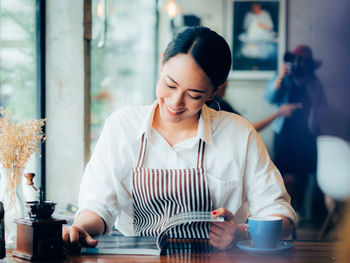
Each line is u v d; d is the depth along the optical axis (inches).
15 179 53.5
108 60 213.9
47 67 108.5
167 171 65.6
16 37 108.5
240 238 58.7
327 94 203.2
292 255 52.2
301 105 189.9
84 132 108.7
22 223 50.1
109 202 65.4
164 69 56.2
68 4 107.3
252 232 53.6
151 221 67.4
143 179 66.3
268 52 210.4
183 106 57.3
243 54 211.8
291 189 188.9
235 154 66.9
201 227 62.4
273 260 49.8
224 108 114.3
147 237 59.9
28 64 108.4
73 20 107.4
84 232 55.2
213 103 80.8
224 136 67.6
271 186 65.9
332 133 192.5
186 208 65.9
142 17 215.5
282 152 190.1
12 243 54.1
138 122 69.0
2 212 50.0
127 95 217.8
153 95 219.6
